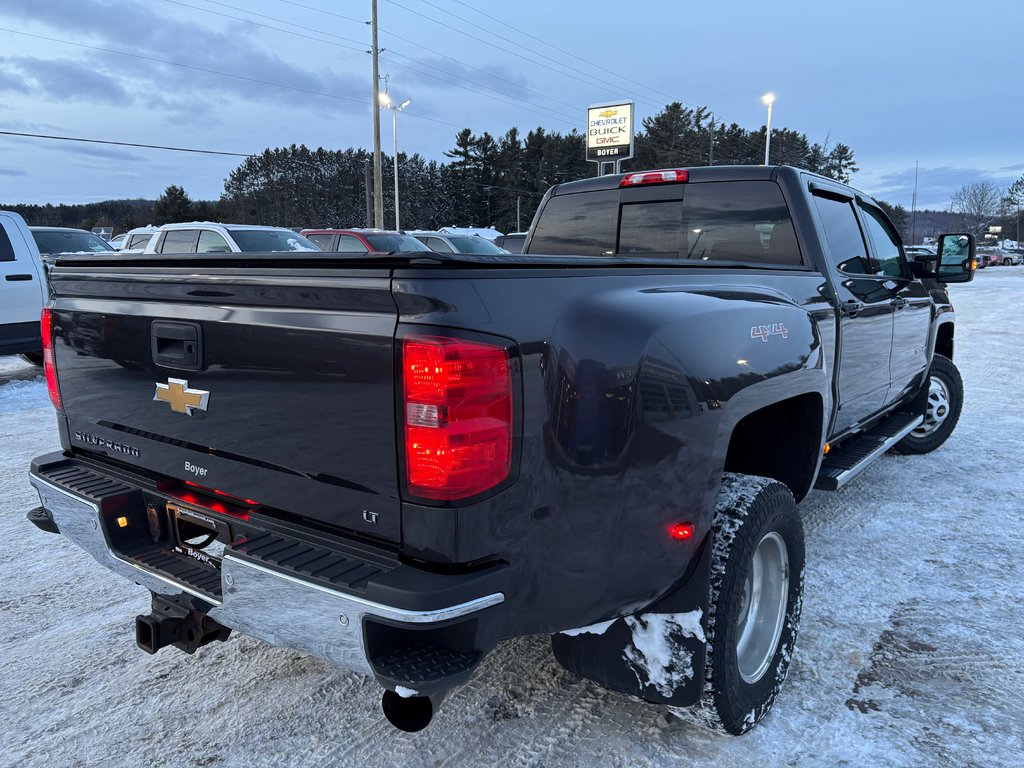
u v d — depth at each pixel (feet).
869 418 13.89
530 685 8.81
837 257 11.89
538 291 6.02
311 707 8.49
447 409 5.24
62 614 10.82
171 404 7.22
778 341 8.40
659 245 12.84
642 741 7.80
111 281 7.68
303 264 5.82
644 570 6.80
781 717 8.20
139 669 9.34
